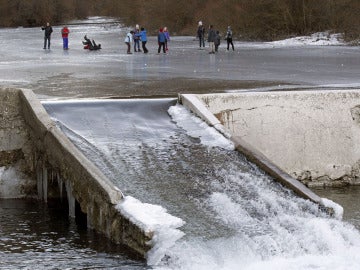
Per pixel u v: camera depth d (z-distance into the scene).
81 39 60.59
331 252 12.59
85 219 13.98
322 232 12.89
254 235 12.49
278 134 17.09
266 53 41.69
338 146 17.44
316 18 57.44
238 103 16.94
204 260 11.71
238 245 12.11
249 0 60.16
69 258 12.00
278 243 12.43
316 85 22.73
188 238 12.12
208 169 14.52
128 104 17.06
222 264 11.73
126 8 91.50
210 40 42.06
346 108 17.45
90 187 13.22
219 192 13.74
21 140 16.08
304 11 57.62
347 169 17.47
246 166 14.80
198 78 25.20
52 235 13.13
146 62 33.97
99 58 36.97
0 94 16.22
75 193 13.77
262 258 12.08
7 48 47.00
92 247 12.43
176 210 12.93
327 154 17.38
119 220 12.45
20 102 16.12
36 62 33.62
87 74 26.86
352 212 15.06
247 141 16.97
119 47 48.91
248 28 60.19
